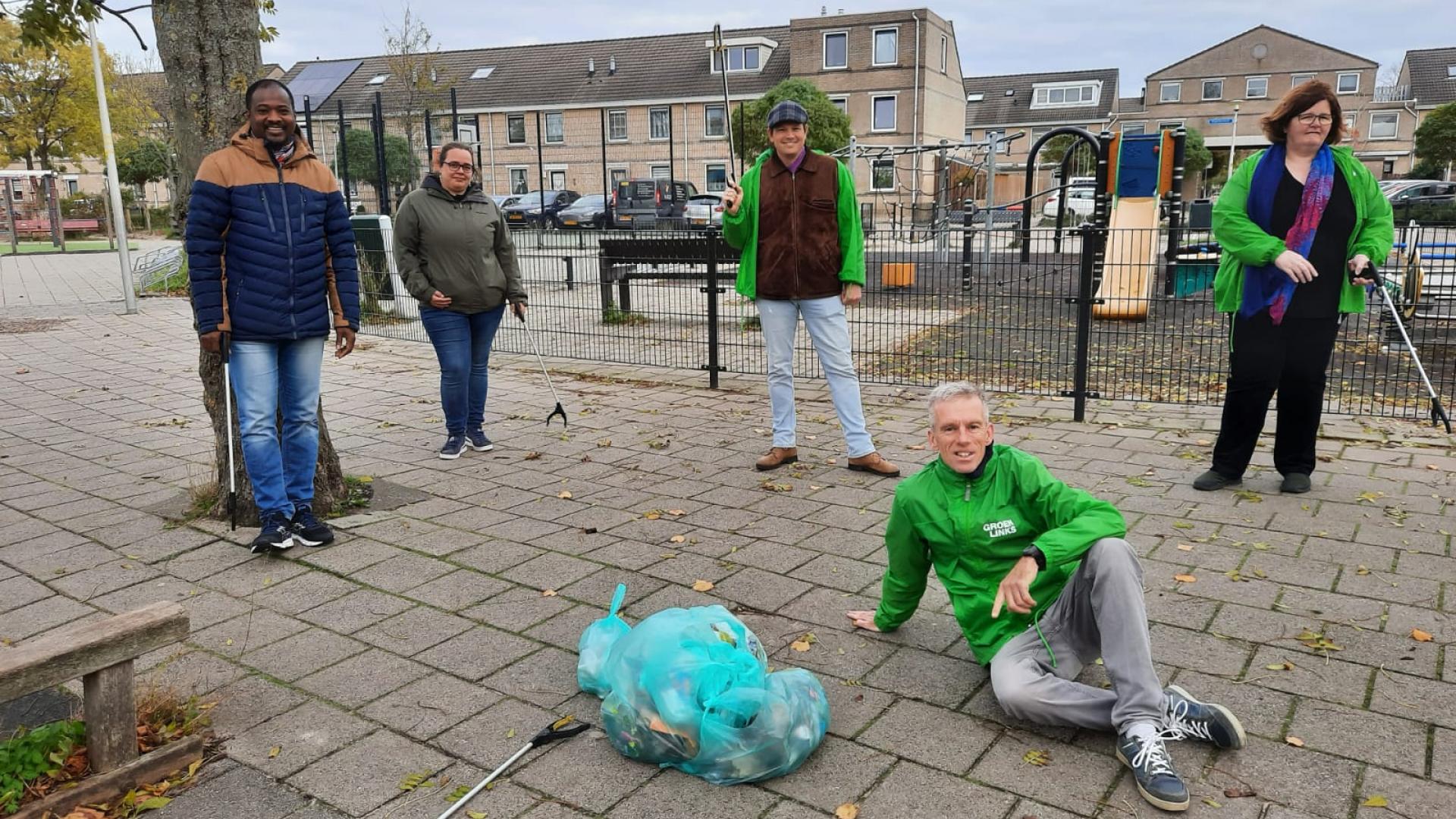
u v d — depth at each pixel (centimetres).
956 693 290
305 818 236
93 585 381
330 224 418
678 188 2931
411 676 306
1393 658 303
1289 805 232
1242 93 5750
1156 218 1141
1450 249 901
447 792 246
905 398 722
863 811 234
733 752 242
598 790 245
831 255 510
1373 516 434
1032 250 1005
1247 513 441
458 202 549
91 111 3372
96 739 241
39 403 738
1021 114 5269
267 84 392
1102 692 257
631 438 616
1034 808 234
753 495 490
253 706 288
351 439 621
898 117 4088
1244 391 461
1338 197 437
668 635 262
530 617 348
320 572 392
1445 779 241
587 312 1027
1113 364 824
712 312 762
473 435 588
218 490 466
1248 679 292
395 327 1096
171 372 864
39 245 3188
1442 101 5488
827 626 338
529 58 4778
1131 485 488
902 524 296
